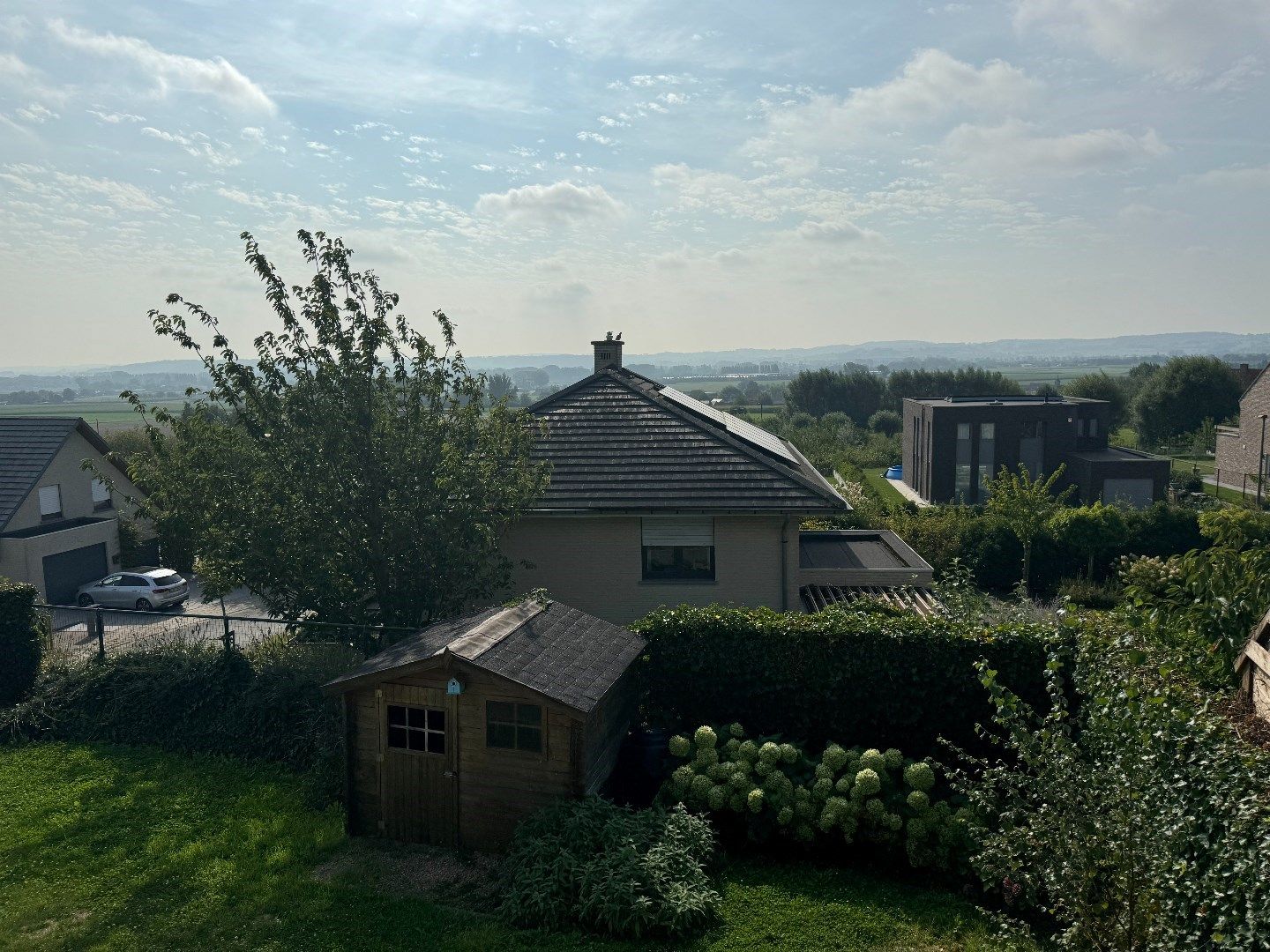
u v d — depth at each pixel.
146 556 35.06
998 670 11.79
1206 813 6.89
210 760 13.51
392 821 10.90
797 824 10.49
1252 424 56.81
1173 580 12.87
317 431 13.73
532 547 18.00
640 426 19.28
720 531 17.61
